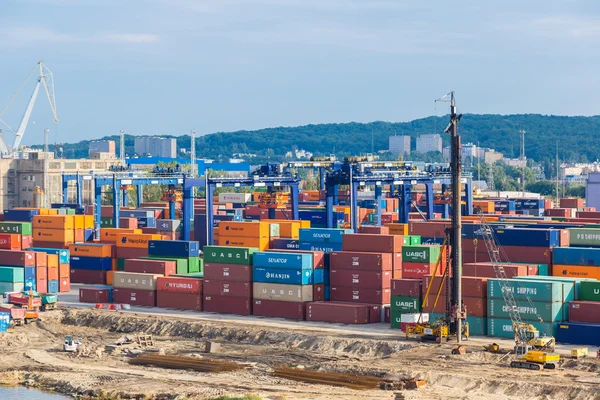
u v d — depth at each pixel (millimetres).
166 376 135750
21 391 132500
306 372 131875
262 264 170875
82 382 133500
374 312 162875
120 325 171375
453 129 145625
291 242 199000
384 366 132500
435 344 142375
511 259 163125
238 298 173625
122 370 140500
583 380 120750
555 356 128375
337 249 188375
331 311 163250
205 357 144875
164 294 183250
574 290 143000
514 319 143625
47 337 166500
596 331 137125
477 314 147875
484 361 132750
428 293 151000
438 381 125438
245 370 136750
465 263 167500
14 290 195125
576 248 156625
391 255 165500
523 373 125625
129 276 187625
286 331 154875
